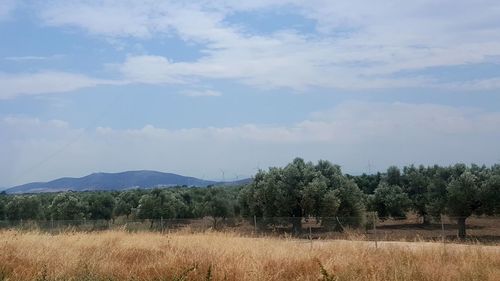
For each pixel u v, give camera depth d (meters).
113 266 10.61
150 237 18.33
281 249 13.60
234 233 22.52
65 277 9.08
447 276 10.24
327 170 40.44
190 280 9.40
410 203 45.72
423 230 34.25
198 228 27.22
